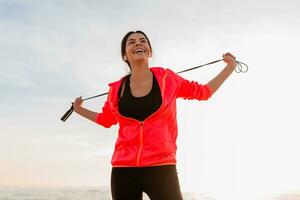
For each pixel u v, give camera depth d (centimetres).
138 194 253
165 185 243
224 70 294
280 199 8575
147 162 245
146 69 271
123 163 252
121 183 254
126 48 275
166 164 245
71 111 350
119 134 263
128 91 266
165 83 263
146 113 254
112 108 268
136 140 252
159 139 248
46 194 9138
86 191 8994
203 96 279
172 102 262
